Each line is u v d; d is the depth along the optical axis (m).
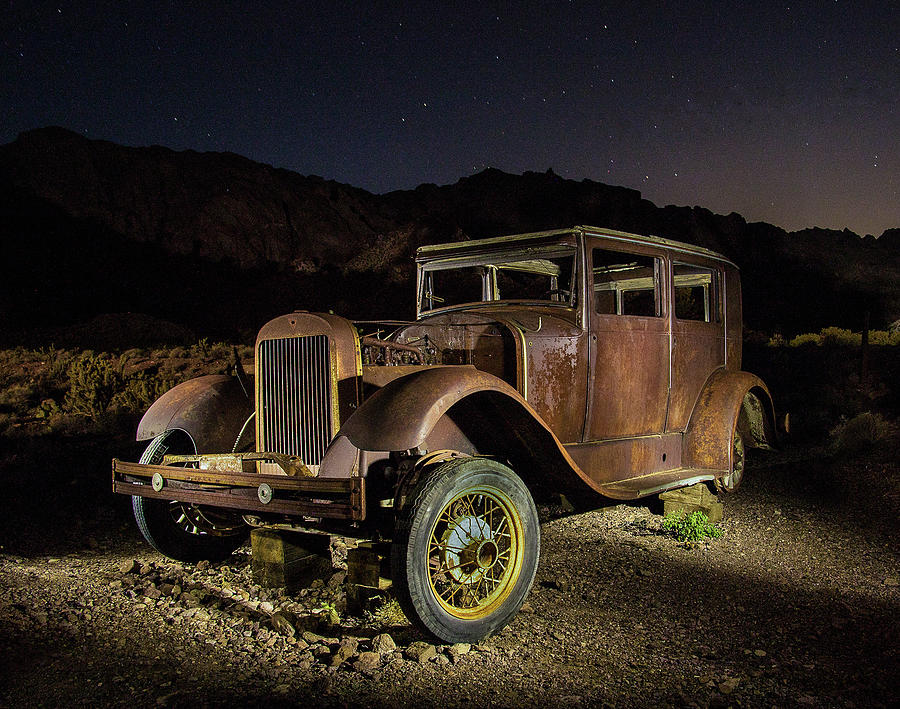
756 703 2.88
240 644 3.41
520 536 3.79
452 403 3.60
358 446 3.49
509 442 4.33
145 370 15.79
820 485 6.65
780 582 4.33
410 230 49.06
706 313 6.46
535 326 4.59
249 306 38.19
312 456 4.09
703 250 6.21
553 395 4.61
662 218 59.97
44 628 3.55
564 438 4.75
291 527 4.11
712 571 4.53
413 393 3.60
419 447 3.97
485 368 4.62
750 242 60.66
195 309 37.50
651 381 5.44
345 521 3.94
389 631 3.63
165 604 3.93
